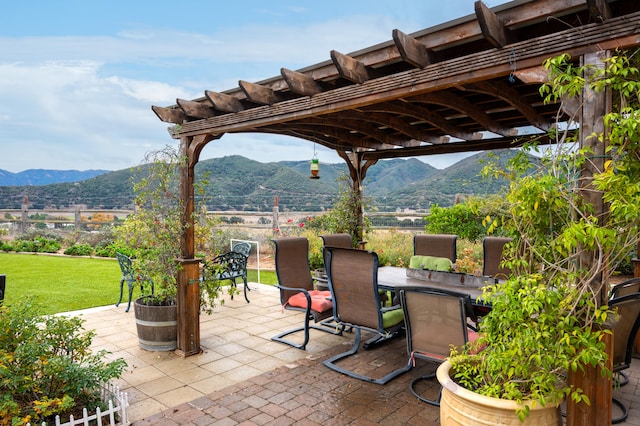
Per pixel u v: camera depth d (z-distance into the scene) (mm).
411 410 3031
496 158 2623
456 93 4070
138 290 6898
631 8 2076
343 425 2820
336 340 4582
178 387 3400
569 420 2170
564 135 2137
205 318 5422
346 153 6805
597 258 2059
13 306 3002
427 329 3084
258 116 3707
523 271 2385
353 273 3807
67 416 2752
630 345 2986
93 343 4434
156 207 4227
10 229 13461
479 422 2055
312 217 9227
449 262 5062
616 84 1952
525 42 2238
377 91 2906
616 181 1865
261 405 3100
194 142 4285
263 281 7902
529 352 2080
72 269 8734
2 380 2516
